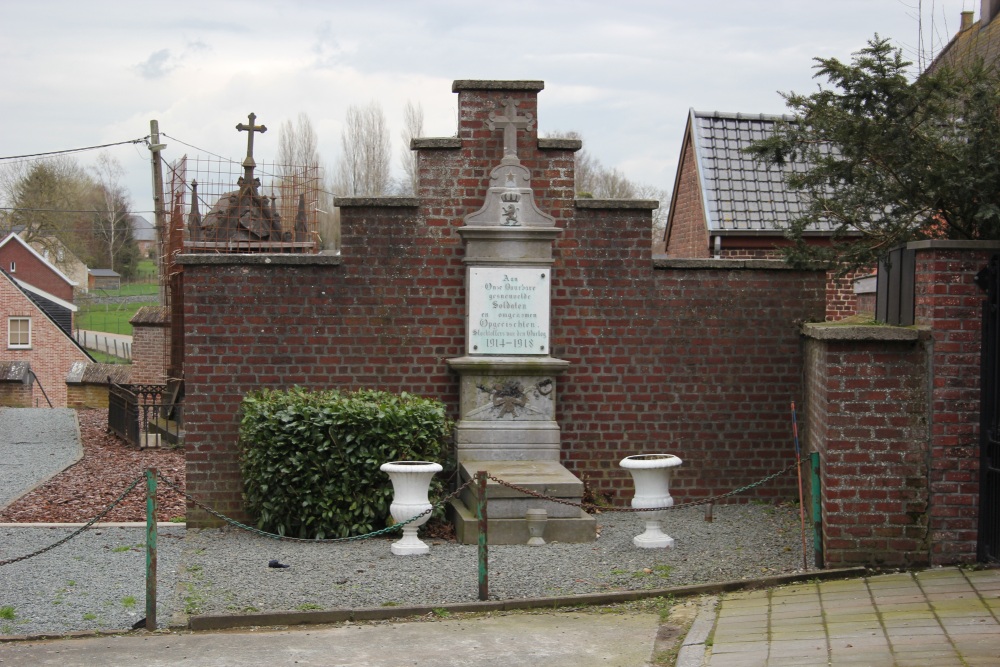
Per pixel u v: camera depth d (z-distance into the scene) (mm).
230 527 12070
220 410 12242
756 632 7910
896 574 9352
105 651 7812
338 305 12445
